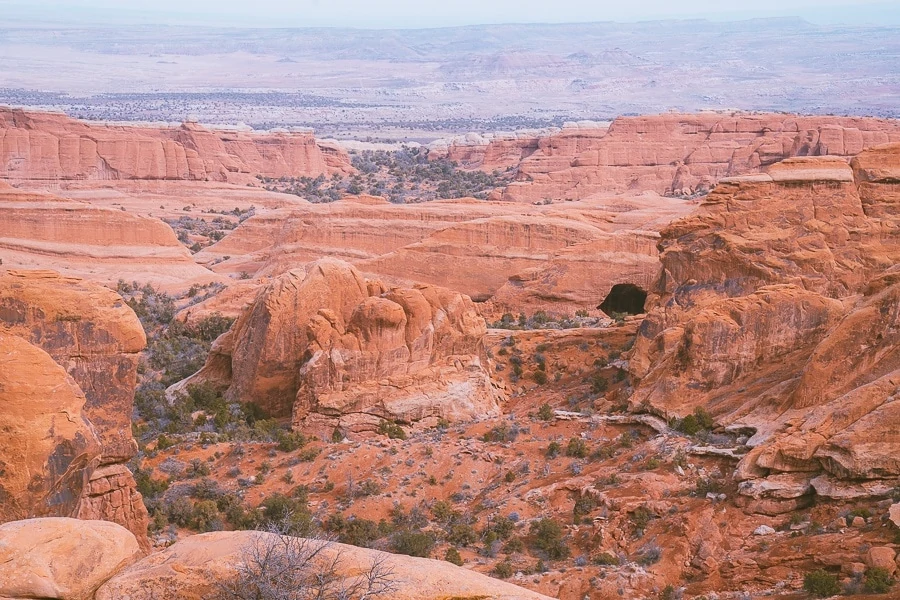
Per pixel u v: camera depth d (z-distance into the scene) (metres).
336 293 64.88
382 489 48.97
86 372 37.22
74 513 33.88
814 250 64.12
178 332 85.12
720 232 65.31
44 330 36.75
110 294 38.12
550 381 64.56
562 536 42.94
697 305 62.75
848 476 40.12
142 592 23.98
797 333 52.25
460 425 57.19
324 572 23.97
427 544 42.53
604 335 68.50
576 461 49.53
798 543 38.22
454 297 61.44
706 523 40.78
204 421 61.28
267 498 48.91
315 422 57.41
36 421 32.91
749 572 37.84
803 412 45.81
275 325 63.53
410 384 58.38
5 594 24.11
